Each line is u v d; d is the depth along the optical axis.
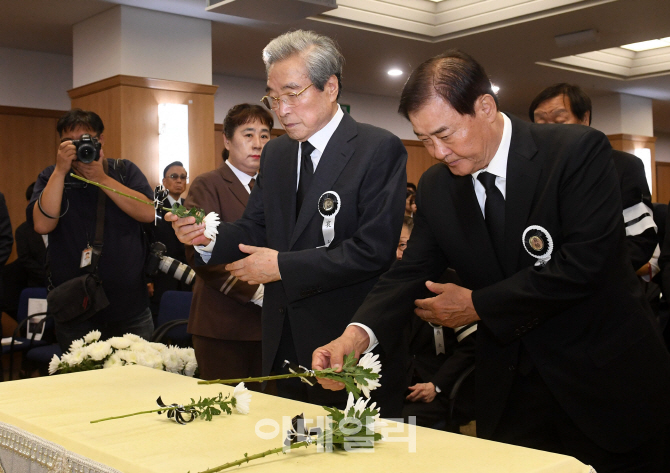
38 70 7.85
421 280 1.86
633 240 2.55
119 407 1.48
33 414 1.43
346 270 1.82
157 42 6.52
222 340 2.71
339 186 1.92
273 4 5.52
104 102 6.52
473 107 1.56
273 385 2.73
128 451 1.17
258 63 8.70
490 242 1.75
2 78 7.62
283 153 2.08
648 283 3.04
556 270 1.58
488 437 1.82
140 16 6.40
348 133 1.96
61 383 1.74
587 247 1.56
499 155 1.71
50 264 3.05
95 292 2.88
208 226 1.99
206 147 6.85
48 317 4.43
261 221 2.17
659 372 1.67
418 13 7.19
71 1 6.10
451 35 7.30
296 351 1.91
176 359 2.27
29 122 7.82
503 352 1.77
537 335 1.70
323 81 1.89
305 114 1.90
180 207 2.00
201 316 2.71
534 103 2.72
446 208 1.82
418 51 7.92
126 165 3.14
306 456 1.14
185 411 1.36
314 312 1.92
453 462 1.10
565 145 1.65
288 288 1.84
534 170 1.67
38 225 2.90
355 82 9.86
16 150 7.75
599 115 10.77
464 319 1.71
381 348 1.86
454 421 3.03
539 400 1.76
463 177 1.79
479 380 1.84
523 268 1.70
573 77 9.25
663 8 6.32
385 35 7.15
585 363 1.66
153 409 1.45
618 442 1.65
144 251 3.12
